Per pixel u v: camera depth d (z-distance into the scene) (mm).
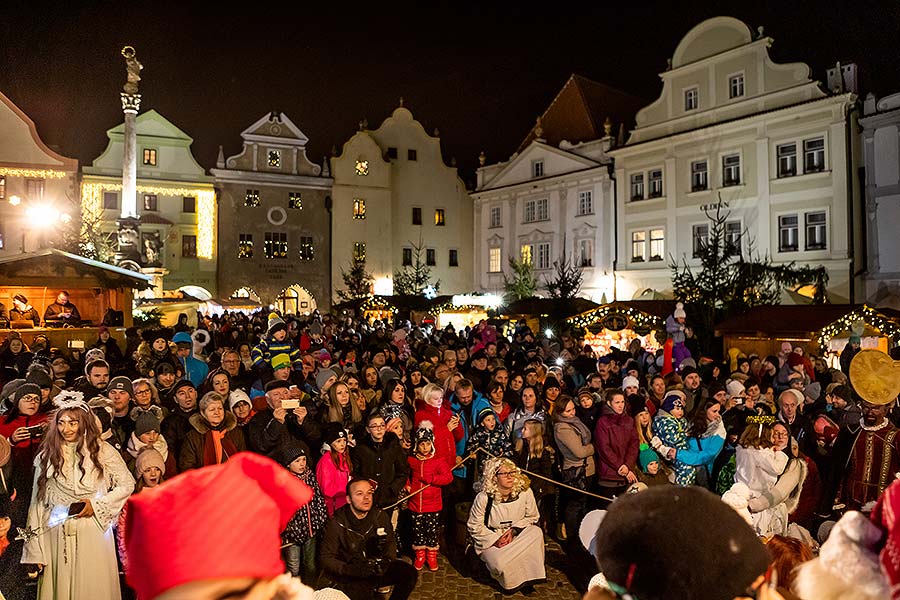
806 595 1780
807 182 30953
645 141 37156
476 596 6781
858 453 6285
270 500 1467
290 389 7207
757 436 5918
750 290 25281
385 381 10180
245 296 44688
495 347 14789
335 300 46969
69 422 5211
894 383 6055
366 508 5781
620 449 7648
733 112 33688
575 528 7836
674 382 9805
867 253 29922
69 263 18547
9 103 39531
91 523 5223
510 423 8805
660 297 36344
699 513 1383
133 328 19578
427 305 36062
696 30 35156
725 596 1318
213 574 1327
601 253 39500
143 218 41750
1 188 39250
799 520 6762
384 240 48688
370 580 5738
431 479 7461
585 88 44781
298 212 46469
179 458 6391
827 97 30016
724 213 33906
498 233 46375
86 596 5129
